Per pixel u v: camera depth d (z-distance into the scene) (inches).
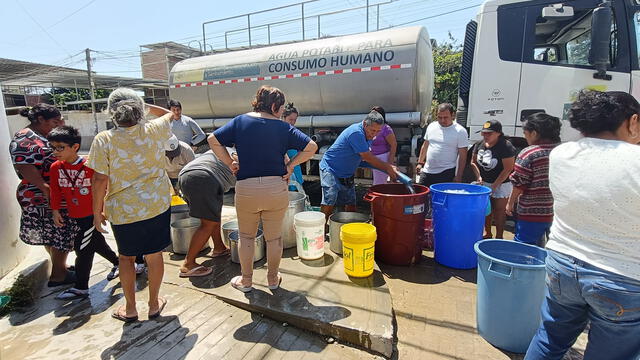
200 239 126.4
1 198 128.6
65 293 117.4
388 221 141.2
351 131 152.9
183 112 282.5
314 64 224.5
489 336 98.9
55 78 797.2
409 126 215.3
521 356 94.4
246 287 114.9
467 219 137.3
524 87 173.8
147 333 98.6
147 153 95.3
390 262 146.2
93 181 92.1
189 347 93.1
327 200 163.5
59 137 105.0
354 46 214.8
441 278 136.7
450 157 167.9
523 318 92.4
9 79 797.9
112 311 110.1
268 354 91.7
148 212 95.4
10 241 130.3
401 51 202.8
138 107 93.5
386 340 92.4
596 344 61.7
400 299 122.6
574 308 64.9
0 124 134.2
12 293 112.7
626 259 55.7
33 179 112.4
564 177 63.6
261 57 244.1
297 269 131.9
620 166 55.9
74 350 92.2
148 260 100.6
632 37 156.3
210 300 114.0
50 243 119.0
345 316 101.1
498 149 153.6
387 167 153.3
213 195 122.0
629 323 56.9
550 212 117.6
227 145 103.7
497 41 175.5
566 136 169.0
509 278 90.9
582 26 164.6
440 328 106.7
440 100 602.9
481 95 182.1
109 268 138.9
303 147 104.5
